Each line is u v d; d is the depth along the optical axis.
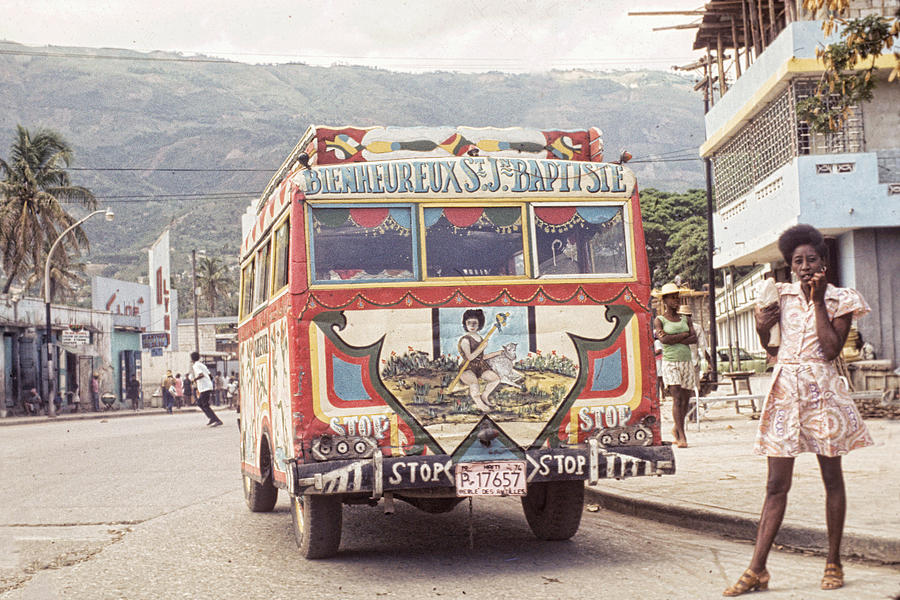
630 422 6.80
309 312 6.47
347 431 6.42
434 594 5.96
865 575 5.91
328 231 6.60
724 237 25.06
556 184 6.93
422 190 6.74
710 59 26.81
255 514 9.70
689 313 12.91
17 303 42.81
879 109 19.33
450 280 6.66
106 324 54.50
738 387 21.61
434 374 6.56
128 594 6.26
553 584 6.11
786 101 19.81
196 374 27.31
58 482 12.91
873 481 8.55
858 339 18.30
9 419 36.72
